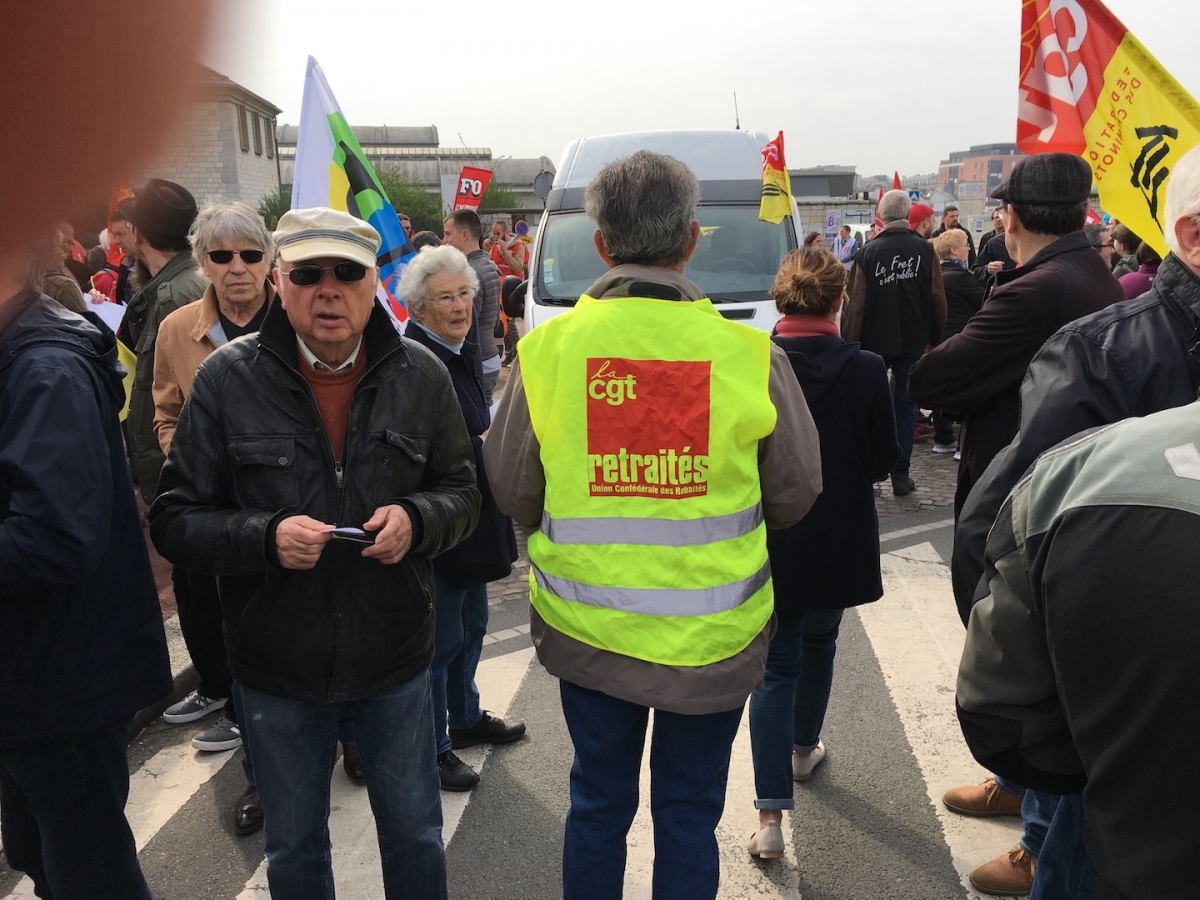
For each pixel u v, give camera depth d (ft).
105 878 7.53
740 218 22.95
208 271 10.45
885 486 24.32
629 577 6.76
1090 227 24.70
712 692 6.75
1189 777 3.87
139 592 7.50
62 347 6.84
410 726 7.59
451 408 7.95
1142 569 4.00
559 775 11.59
